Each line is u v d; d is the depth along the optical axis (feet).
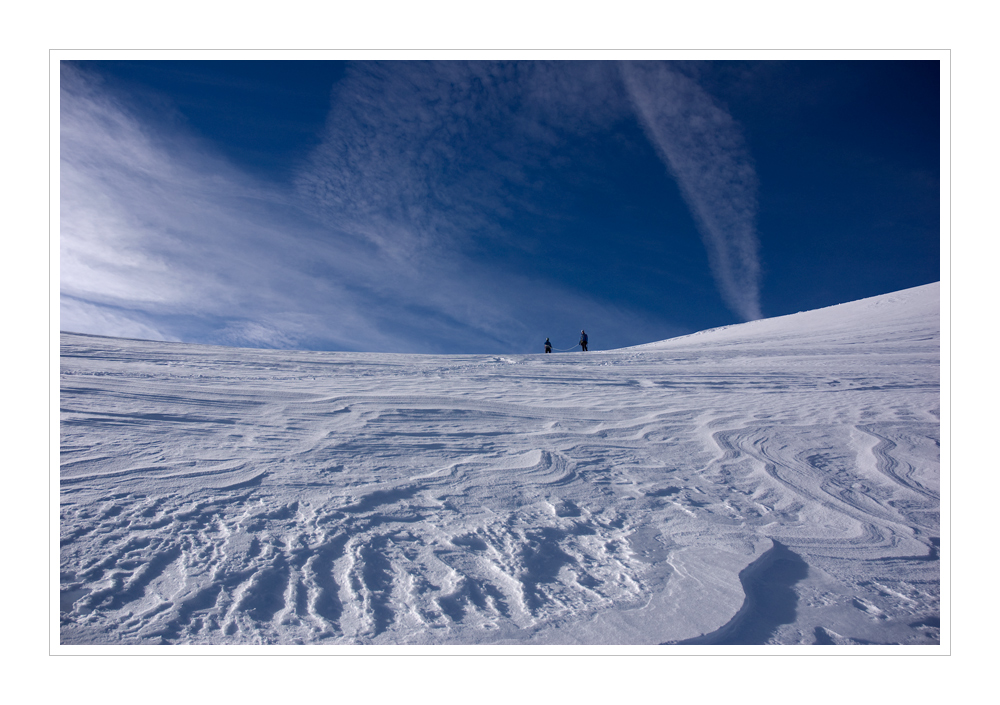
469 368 40.34
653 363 47.85
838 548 11.34
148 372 26.68
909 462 17.25
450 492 12.87
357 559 9.37
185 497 11.16
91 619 7.35
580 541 11.00
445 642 7.53
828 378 37.29
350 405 21.65
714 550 10.84
